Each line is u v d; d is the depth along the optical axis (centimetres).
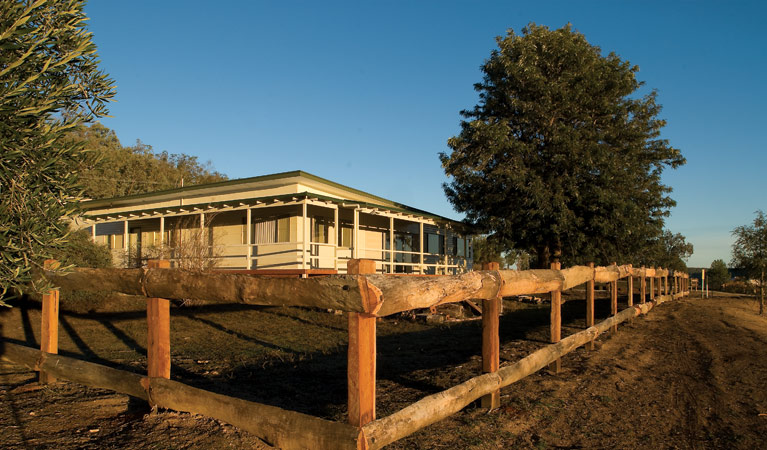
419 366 677
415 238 2286
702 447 410
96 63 404
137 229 2014
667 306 1680
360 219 1922
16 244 339
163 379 423
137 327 1020
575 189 1797
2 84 324
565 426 449
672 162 2211
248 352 783
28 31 328
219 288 379
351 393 302
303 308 1373
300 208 1588
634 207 1819
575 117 1892
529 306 1666
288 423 325
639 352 814
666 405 526
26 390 507
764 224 1852
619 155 1952
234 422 362
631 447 407
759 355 810
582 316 1321
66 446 357
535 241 2020
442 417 376
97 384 466
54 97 358
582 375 634
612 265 980
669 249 4466
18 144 339
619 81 1931
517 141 1894
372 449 295
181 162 5416
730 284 3606
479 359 719
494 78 2034
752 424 469
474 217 2139
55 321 536
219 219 1775
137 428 394
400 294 313
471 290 416
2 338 876
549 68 1938
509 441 405
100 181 3706
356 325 301
